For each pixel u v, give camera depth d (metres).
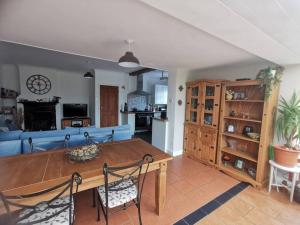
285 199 2.31
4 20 1.48
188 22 1.29
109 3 1.20
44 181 1.29
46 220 1.19
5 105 5.30
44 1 1.18
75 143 2.52
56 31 1.72
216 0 0.98
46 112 5.50
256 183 2.55
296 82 2.50
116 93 6.05
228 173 2.95
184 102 3.88
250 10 1.09
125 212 1.99
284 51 1.90
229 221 1.89
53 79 5.67
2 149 2.10
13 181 1.28
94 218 1.89
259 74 2.52
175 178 2.82
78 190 1.40
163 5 1.06
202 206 2.13
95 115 5.62
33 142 2.25
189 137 3.75
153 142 4.38
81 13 1.35
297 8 1.06
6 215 1.16
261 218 1.95
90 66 4.92
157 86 7.00
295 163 2.26
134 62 1.90
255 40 1.61
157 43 2.02
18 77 5.25
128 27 1.60
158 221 1.86
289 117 2.33
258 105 2.84
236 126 3.16
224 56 2.53
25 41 2.04
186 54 2.46
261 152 2.53
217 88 3.12
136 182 1.77
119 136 2.99
